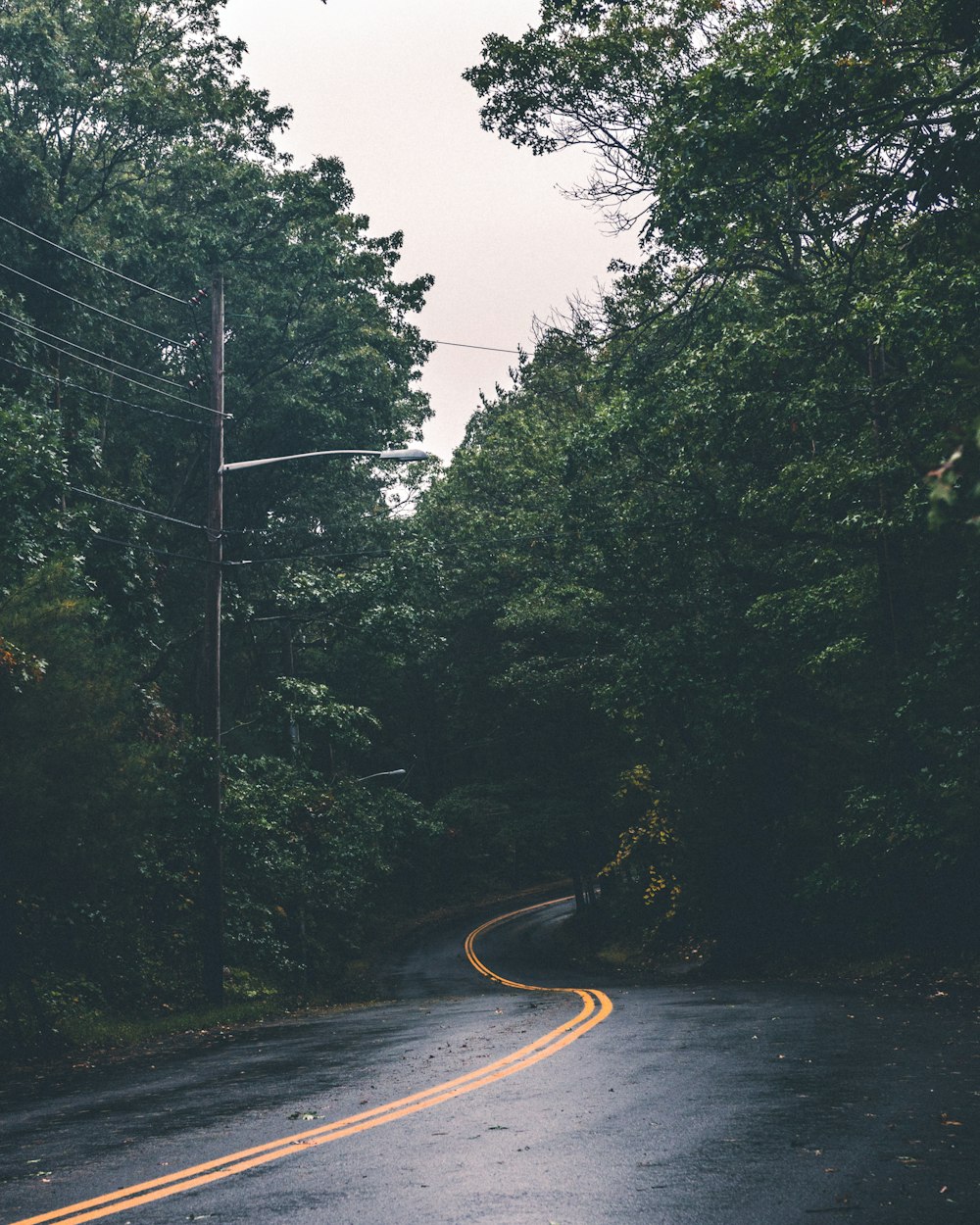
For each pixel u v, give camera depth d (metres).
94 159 32.28
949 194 12.42
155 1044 16.47
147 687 26.33
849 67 12.53
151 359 34.56
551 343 29.28
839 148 13.53
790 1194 5.57
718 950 27.73
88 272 28.00
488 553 43.00
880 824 19.78
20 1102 10.40
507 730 51.78
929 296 16.94
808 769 23.91
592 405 36.66
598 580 32.81
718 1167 6.14
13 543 19.64
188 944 24.98
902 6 15.52
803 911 26.25
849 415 23.00
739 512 25.89
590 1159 6.44
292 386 35.59
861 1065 9.52
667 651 27.77
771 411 23.42
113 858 16.12
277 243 34.22
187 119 32.03
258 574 38.56
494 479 42.56
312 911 37.41
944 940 21.14
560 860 74.62
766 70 13.18
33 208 27.34
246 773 25.77
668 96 20.23
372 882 48.22
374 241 36.28
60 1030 16.73
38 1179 6.55
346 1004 25.67
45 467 20.75
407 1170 6.34
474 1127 7.48
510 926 62.47
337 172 34.56
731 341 23.06
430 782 64.81
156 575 32.56
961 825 18.23
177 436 35.91
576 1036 12.36
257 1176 6.32
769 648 26.17
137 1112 8.96
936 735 18.05
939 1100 7.89
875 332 18.20
